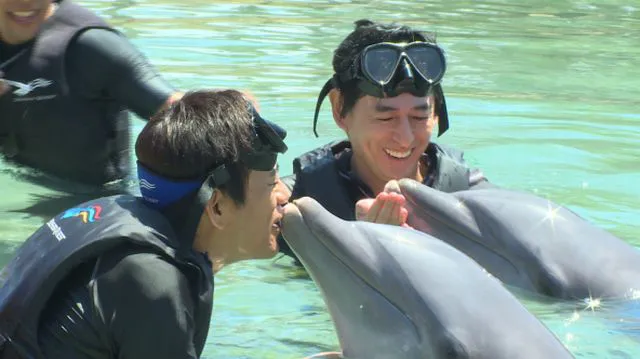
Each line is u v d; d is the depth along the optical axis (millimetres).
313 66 8586
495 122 7270
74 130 5590
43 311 3064
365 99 4512
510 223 3988
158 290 2969
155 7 11281
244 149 3133
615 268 3928
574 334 3719
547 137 6902
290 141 6488
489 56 9680
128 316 2965
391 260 3312
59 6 5641
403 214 3910
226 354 3703
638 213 5402
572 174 6102
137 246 3020
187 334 3000
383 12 11758
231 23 10508
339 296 3365
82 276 3076
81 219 3123
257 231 3240
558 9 12859
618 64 9547
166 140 3104
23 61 5527
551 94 8203
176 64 8477
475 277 3316
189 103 3182
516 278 3953
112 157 5738
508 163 6281
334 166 4691
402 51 4422
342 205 4629
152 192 3148
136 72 5473
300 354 3703
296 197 4707
